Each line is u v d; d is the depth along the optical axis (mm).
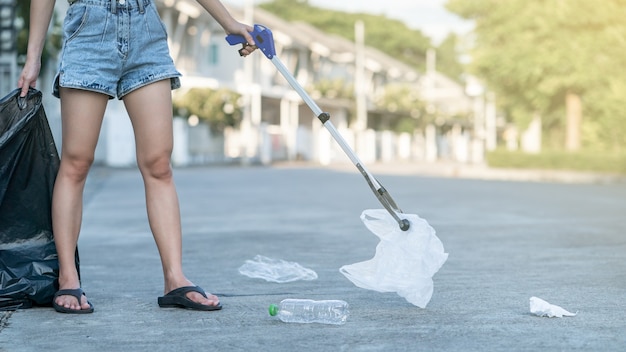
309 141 40625
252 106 36719
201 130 32719
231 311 3535
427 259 3459
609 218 9289
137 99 3594
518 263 5449
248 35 3713
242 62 39719
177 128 30797
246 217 9273
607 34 26734
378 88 53844
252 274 4770
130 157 28469
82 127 3555
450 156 60062
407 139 49594
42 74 18141
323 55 46656
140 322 3293
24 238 3684
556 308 3428
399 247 3461
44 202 3670
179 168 27766
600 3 26891
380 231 3502
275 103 42969
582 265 5344
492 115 47719
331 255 5910
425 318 3365
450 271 5016
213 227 8117
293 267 4973
